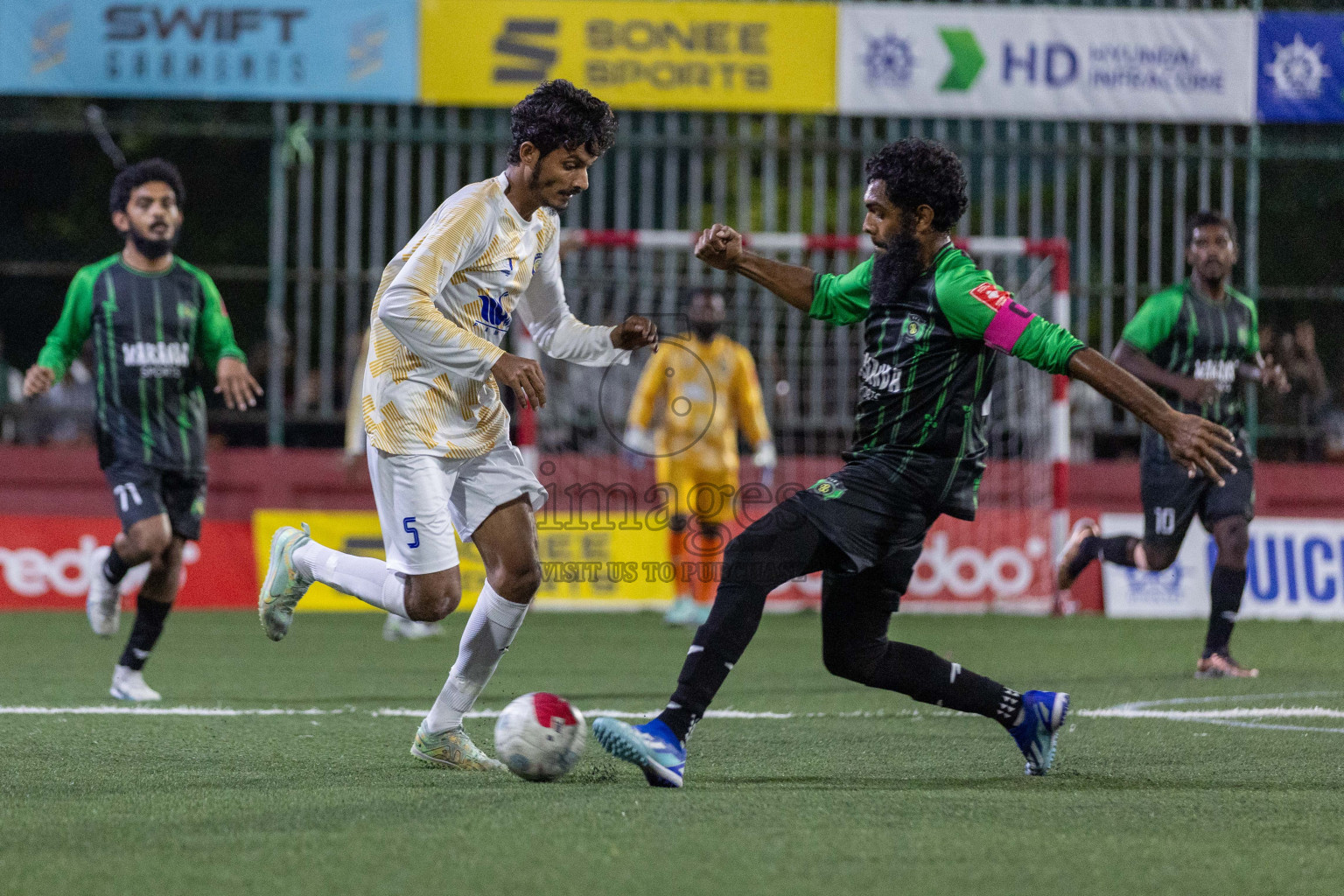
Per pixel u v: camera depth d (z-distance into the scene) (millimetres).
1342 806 13141
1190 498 25859
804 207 52031
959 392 13938
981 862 10680
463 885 9930
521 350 40906
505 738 14047
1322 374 46375
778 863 10578
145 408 21641
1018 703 14797
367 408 14836
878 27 42094
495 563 14938
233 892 9766
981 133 47312
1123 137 48219
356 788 13789
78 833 11578
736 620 13953
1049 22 42531
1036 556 41719
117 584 21844
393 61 41406
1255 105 43000
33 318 52875
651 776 13734
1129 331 25750
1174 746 17234
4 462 43000
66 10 40594
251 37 41000
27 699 21656
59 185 55375
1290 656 30000
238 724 18891
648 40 41656
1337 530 41594
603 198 44250
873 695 22750
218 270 42719
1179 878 10289
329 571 15266
